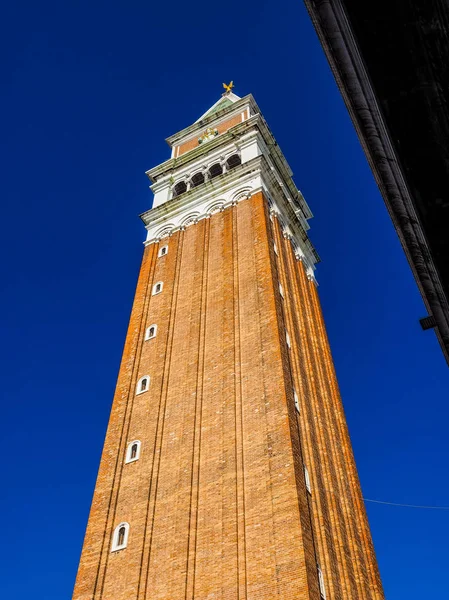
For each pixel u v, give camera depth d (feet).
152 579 86.89
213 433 103.71
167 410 114.73
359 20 17.40
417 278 22.81
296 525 80.69
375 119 19.06
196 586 82.38
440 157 18.45
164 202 187.01
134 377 127.24
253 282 131.44
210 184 175.94
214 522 89.20
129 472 105.91
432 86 17.52
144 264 164.55
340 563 97.25
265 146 194.29
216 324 127.54
